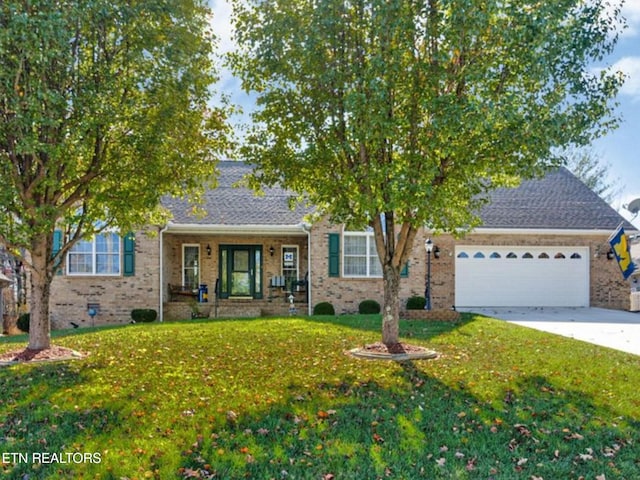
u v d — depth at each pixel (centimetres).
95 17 764
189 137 916
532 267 1917
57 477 449
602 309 1847
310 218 1157
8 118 777
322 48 801
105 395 645
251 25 860
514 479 455
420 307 1719
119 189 900
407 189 739
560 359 870
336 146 853
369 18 782
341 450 504
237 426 555
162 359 855
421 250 1784
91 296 1686
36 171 850
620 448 521
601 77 743
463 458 495
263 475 455
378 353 895
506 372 777
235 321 1395
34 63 717
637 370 795
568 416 598
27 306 2053
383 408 615
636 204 1038
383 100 736
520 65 721
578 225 1927
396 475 458
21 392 661
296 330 1197
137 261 1706
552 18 683
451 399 648
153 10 804
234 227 1750
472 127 703
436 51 749
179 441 516
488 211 1978
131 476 450
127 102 820
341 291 1772
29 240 888
